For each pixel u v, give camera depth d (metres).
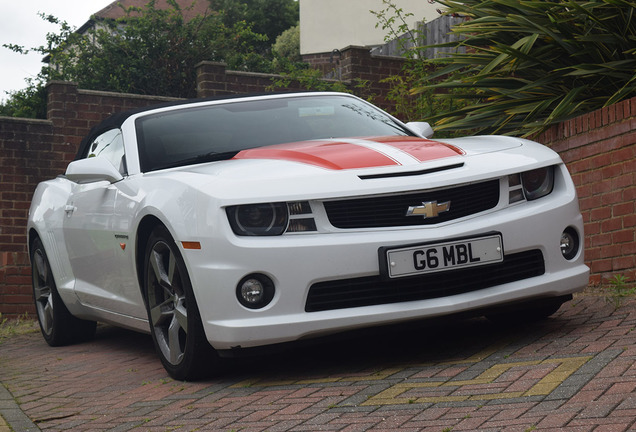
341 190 3.78
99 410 3.82
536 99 6.79
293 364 4.24
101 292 5.19
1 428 3.58
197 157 4.62
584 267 4.24
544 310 4.49
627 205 5.65
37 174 9.59
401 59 11.17
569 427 2.62
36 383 4.75
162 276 4.21
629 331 3.93
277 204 3.77
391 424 2.94
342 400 3.37
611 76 6.34
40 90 14.85
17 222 9.52
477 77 6.79
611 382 3.04
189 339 4.00
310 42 28.38
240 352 3.81
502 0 6.74
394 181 3.84
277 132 4.86
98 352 5.73
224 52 15.96
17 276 8.99
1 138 9.46
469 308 3.87
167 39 15.52
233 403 3.58
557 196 4.19
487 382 3.33
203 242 3.79
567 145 6.21
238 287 3.73
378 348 4.39
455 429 2.79
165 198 4.08
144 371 4.72
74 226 5.38
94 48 15.85
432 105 8.63
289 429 3.06
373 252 3.75
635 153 5.58
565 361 3.46
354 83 10.84
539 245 4.04
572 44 6.48
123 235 4.53
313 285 3.75
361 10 27.20
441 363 3.84
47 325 6.33
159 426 3.37
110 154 5.21
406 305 3.80
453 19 11.91
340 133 4.91
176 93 15.69
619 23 6.37
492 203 4.01
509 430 2.69
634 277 5.59
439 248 3.79
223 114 5.08
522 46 6.44
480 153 4.21
